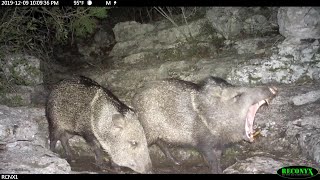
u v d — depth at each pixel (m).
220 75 2.04
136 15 3.08
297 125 1.56
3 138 1.58
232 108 1.38
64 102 1.54
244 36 2.31
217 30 2.37
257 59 2.00
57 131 1.57
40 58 2.54
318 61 1.89
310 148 1.41
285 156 1.47
